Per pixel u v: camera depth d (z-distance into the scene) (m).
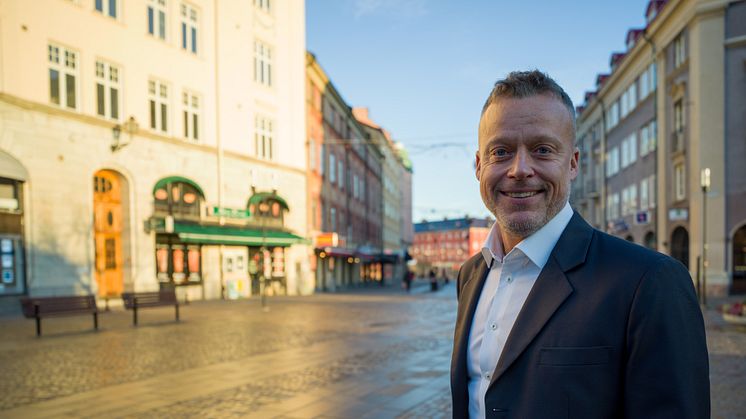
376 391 5.89
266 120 25.47
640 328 1.12
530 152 1.37
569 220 1.41
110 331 11.33
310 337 10.45
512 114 1.38
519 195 1.38
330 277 32.50
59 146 15.66
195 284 20.80
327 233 31.52
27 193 14.80
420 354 8.38
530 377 1.23
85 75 16.75
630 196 30.94
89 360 7.93
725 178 21.05
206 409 5.20
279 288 25.59
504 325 1.41
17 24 14.70
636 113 29.72
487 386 1.42
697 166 21.66
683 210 22.64
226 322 13.17
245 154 23.66
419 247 94.38
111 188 18.11
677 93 23.59
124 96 18.14
